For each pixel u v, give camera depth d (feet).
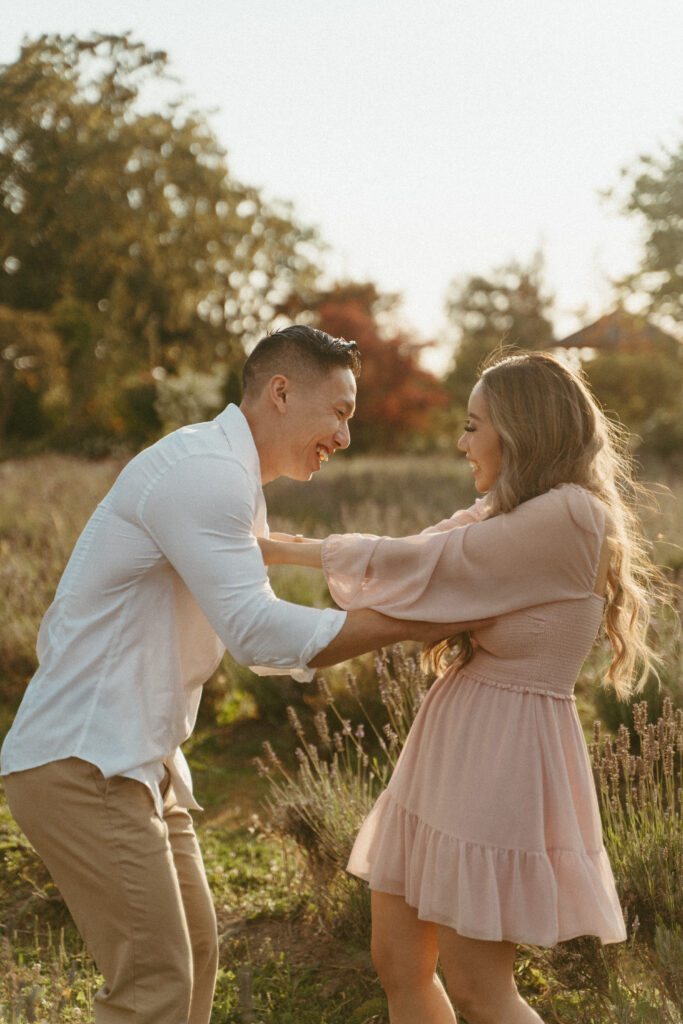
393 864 6.79
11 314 82.53
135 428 86.33
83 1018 7.95
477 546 6.27
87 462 59.82
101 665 6.09
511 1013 6.29
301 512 34.99
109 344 90.07
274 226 91.86
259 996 8.59
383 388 96.27
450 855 6.27
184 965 6.09
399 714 11.15
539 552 6.20
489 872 6.12
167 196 85.81
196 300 90.99
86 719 6.01
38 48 78.79
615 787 9.32
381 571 6.43
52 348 84.48
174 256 87.51
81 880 6.10
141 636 6.19
